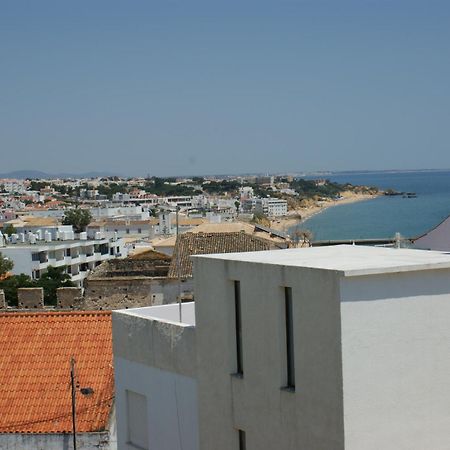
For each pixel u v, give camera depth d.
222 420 18.45
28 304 51.44
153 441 21.48
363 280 14.96
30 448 28.50
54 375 30.69
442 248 32.16
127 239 157.50
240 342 17.97
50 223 179.75
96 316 33.16
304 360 15.85
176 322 20.94
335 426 15.23
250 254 18.52
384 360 15.20
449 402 15.80
